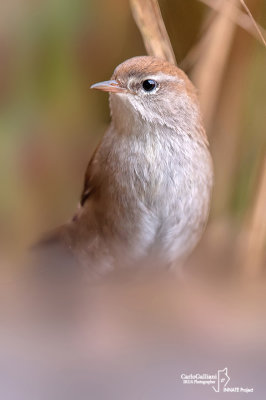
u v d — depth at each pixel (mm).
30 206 2100
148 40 2020
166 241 2016
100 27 2078
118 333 1975
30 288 2025
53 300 2012
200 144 2010
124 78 2000
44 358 1955
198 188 2008
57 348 1961
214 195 2072
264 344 1960
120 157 2006
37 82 2086
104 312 2002
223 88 2053
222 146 2061
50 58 2080
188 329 1973
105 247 2023
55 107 2092
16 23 2074
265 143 2047
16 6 2072
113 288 2027
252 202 2049
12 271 2074
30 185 2100
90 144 2102
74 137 2100
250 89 2053
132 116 2002
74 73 2086
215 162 2064
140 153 2004
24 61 2082
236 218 2074
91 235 2025
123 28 2078
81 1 2074
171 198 2006
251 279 2047
